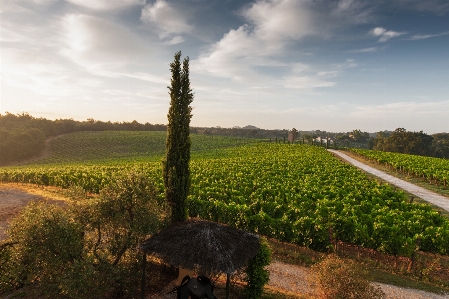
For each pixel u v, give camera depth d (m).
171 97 11.88
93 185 30.70
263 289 10.80
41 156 92.19
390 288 12.08
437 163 51.81
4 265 10.20
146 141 117.00
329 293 9.45
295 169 41.66
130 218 10.04
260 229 17.31
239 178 33.75
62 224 8.78
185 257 8.41
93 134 128.75
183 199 11.96
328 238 16.52
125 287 9.87
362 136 187.25
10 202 27.17
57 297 9.05
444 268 14.34
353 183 32.00
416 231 17.00
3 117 128.75
